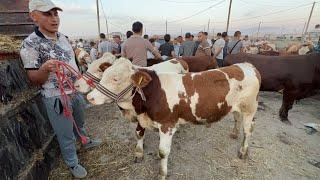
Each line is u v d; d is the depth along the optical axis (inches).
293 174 134.0
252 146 159.6
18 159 104.5
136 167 136.6
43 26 101.8
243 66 136.4
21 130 112.1
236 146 159.0
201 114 122.0
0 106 101.1
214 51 356.8
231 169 136.5
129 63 109.3
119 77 104.3
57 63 98.3
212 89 120.4
